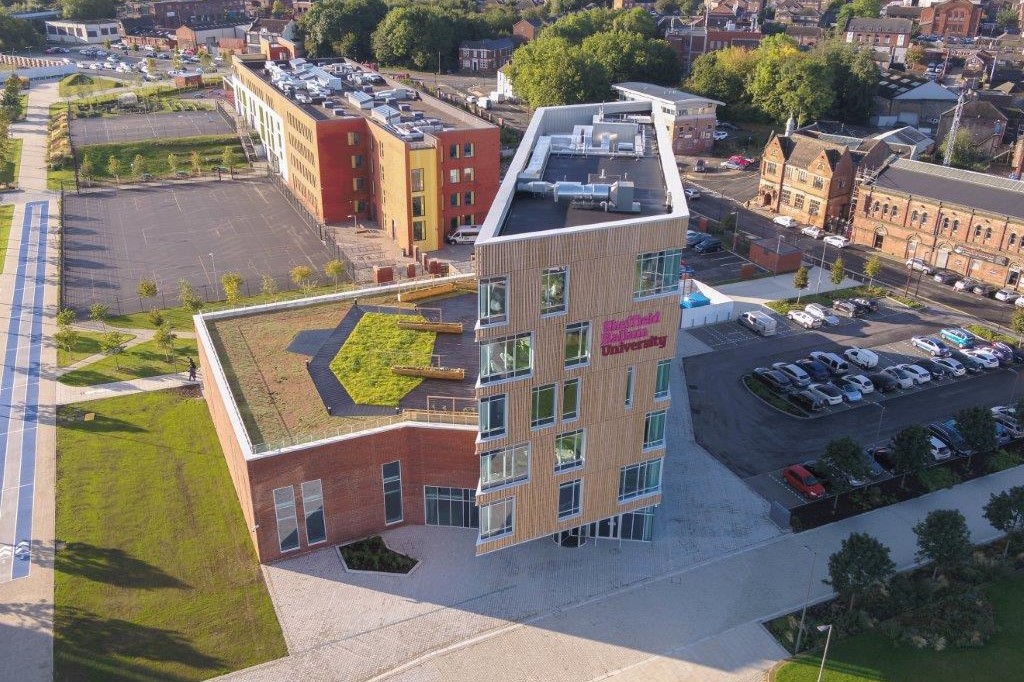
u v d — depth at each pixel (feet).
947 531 146.20
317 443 152.25
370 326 200.64
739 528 170.71
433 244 325.42
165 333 228.02
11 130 499.92
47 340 246.68
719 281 301.84
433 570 157.17
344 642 139.85
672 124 467.93
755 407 218.38
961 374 234.58
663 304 140.56
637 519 164.25
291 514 155.74
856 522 172.96
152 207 374.43
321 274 300.40
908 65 654.12
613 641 141.18
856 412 215.72
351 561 157.89
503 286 125.90
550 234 125.29
